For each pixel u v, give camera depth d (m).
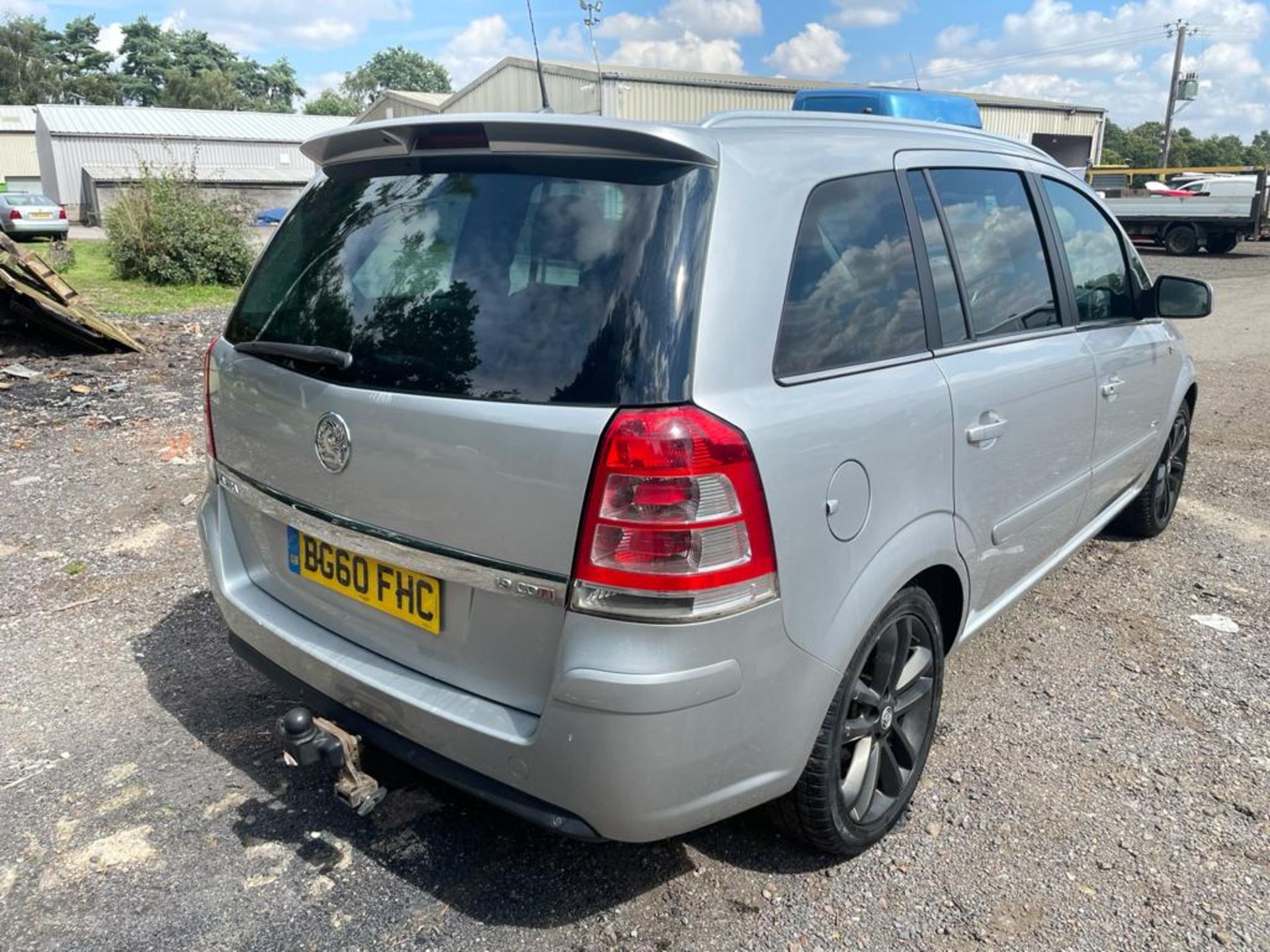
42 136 50.91
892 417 2.36
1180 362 4.57
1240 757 3.06
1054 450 3.26
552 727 1.97
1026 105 32.25
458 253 2.20
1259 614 4.11
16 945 2.21
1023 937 2.31
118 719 3.13
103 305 14.30
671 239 1.98
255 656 2.68
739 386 2.02
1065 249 3.50
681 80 25.80
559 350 1.98
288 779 2.85
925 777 2.93
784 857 2.57
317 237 2.56
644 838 2.05
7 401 7.15
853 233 2.43
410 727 2.21
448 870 2.49
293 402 2.37
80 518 4.93
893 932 2.32
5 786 2.78
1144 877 2.52
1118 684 3.50
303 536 2.51
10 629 3.73
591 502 1.90
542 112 2.27
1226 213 24.77
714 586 1.92
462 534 2.07
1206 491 5.84
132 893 2.38
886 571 2.34
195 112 53.50
